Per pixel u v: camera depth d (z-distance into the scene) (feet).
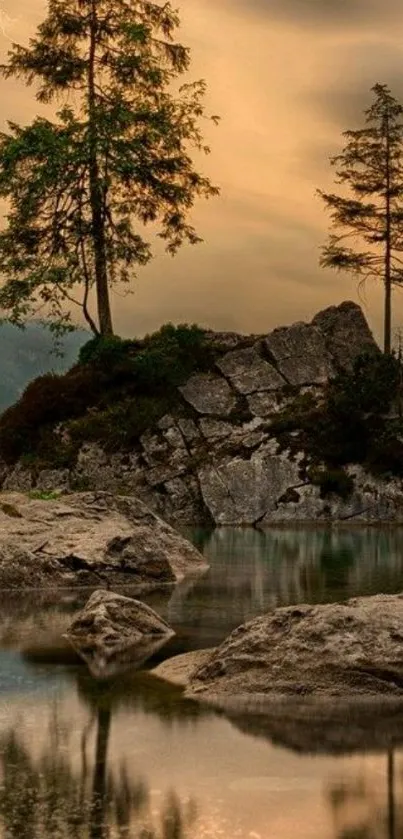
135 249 149.38
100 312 150.71
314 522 120.06
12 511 52.80
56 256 144.77
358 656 23.17
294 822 14.56
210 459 129.90
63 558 47.88
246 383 142.31
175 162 149.48
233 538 90.12
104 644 30.22
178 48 149.59
